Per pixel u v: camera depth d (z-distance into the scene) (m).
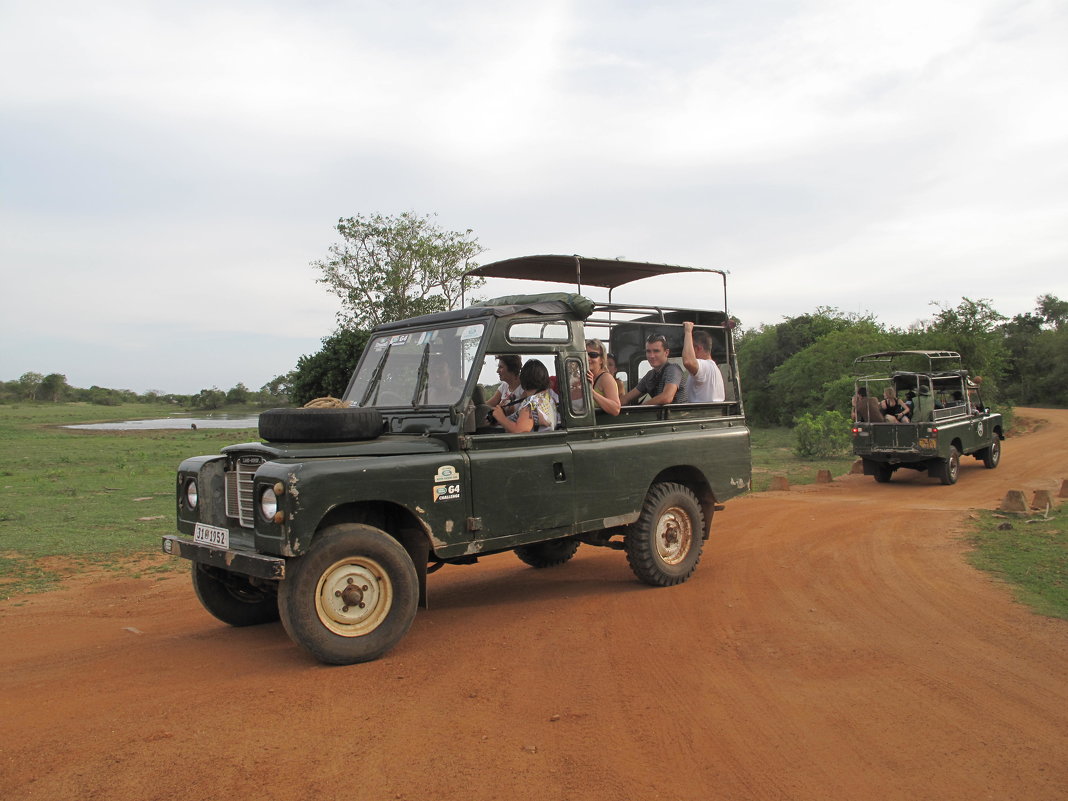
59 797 3.43
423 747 3.94
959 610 6.45
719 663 5.23
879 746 3.96
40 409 83.31
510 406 6.55
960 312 32.97
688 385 8.21
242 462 5.48
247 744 3.96
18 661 5.52
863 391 17.66
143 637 6.16
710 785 3.58
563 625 6.20
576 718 4.32
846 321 42.25
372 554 5.25
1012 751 3.90
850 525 10.76
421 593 5.72
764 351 42.84
